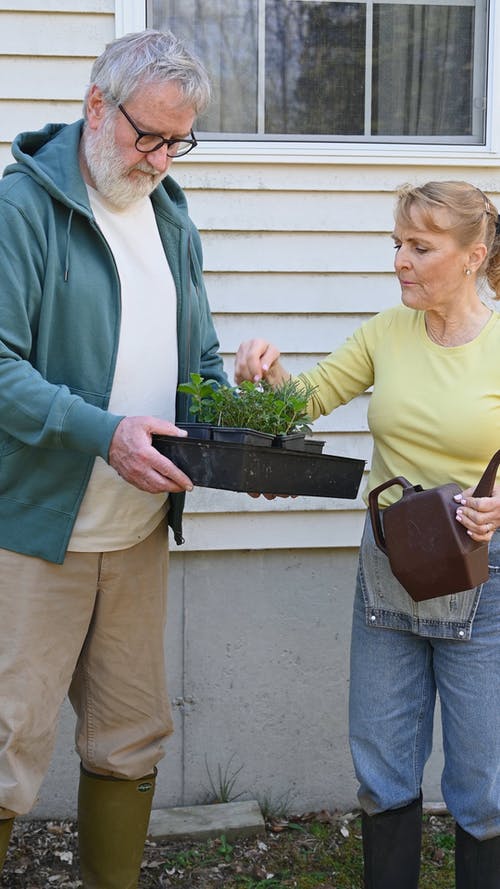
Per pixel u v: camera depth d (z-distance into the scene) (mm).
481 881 2379
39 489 2295
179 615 3238
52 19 3023
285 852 3109
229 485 2154
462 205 2215
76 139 2301
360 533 3252
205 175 3125
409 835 2449
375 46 3236
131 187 2250
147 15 3135
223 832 3139
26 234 2186
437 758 3393
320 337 3217
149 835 3104
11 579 2324
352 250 3203
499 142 3219
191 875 2971
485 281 2426
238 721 3307
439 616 2299
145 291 2373
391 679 2400
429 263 2238
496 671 2299
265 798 3338
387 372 2412
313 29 3211
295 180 3160
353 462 2412
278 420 2291
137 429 2098
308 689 3318
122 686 2521
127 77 2127
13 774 2336
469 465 2307
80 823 2623
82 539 2354
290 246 3178
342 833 3229
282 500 3203
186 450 2166
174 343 2455
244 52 3197
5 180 2248
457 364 2316
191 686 3271
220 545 3197
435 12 3232
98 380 2303
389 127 3271
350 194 3186
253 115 3223
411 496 2209
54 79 3043
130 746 2543
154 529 2504
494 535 2299
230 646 3271
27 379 2137
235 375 2551
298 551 3264
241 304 3174
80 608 2396
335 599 3297
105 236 2318
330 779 3359
